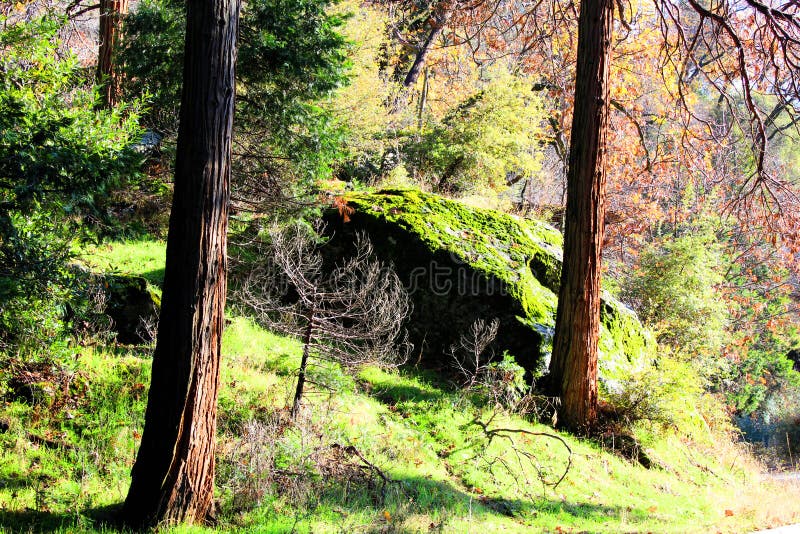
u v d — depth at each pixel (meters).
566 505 8.50
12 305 6.94
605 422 11.37
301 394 8.53
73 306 7.58
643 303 18.50
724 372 19.39
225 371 9.23
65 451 7.04
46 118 6.77
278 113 11.12
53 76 7.62
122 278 9.55
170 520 5.81
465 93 27.45
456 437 9.57
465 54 27.92
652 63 22.16
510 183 24.36
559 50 21.34
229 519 6.22
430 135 21.50
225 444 7.55
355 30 19.52
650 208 24.72
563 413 11.23
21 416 7.36
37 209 6.93
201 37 5.78
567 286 11.27
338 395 9.23
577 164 11.16
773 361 27.39
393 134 22.17
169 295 5.88
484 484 8.60
